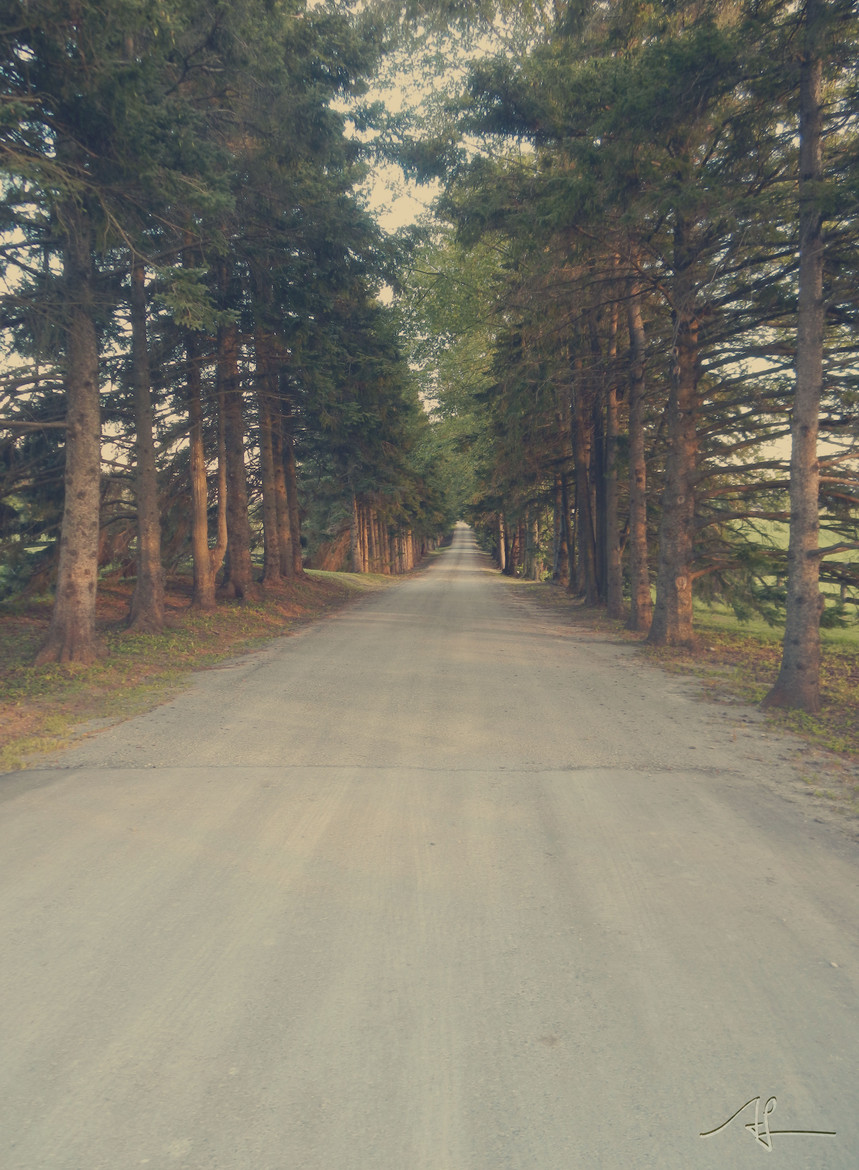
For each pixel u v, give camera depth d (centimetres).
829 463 1013
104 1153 255
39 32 839
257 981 361
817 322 1005
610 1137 265
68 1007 339
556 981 362
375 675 1247
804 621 998
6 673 1159
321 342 1730
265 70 1283
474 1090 288
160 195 995
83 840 532
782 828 566
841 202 960
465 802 620
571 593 3300
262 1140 262
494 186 1459
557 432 2703
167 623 1689
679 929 414
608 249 1386
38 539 1811
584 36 1416
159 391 1919
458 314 2408
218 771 701
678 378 1584
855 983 363
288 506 3117
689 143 1238
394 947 394
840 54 1014
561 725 896
